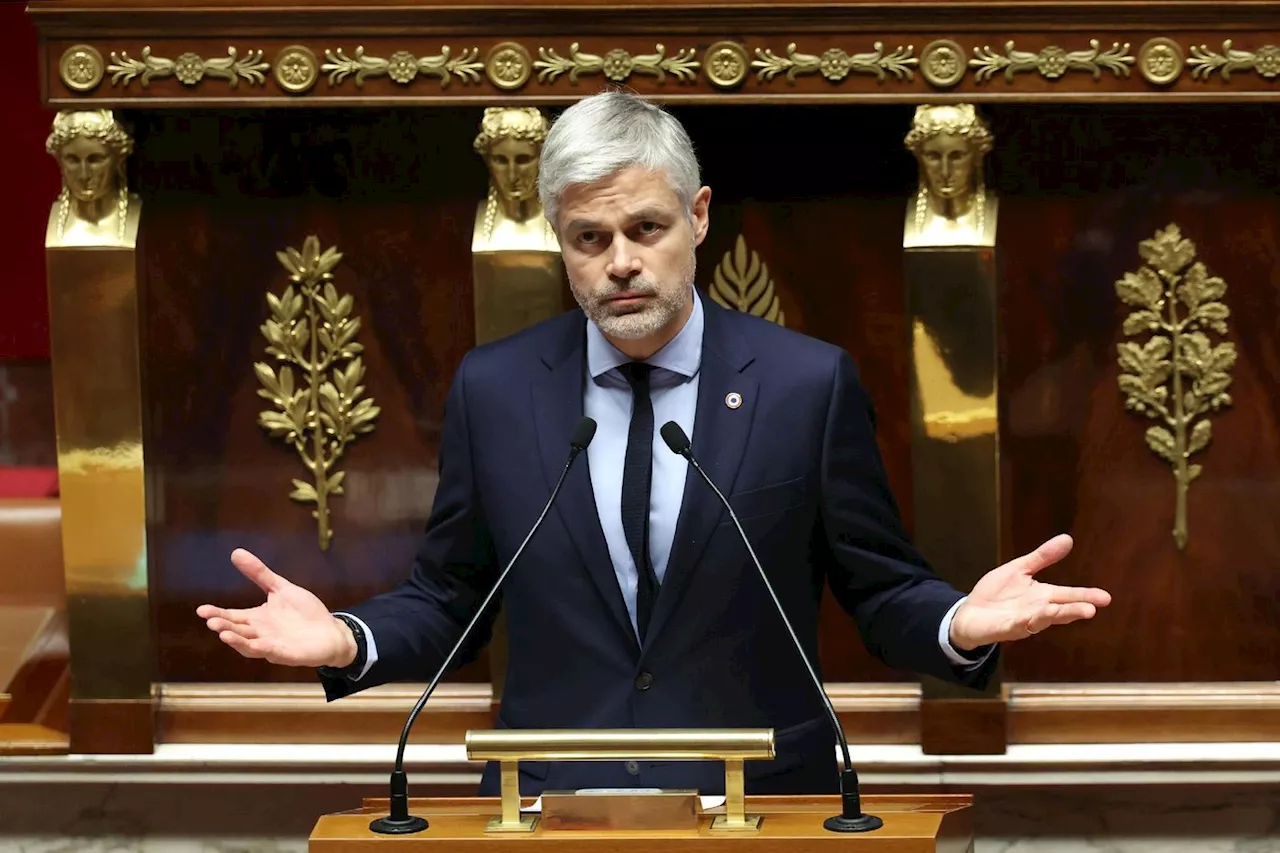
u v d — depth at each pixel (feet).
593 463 27.58
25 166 48.26
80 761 37.32
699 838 21.18
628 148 25.39
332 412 37.96
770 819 22.41
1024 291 37.01
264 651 24.63
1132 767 35.99
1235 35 34.76
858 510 27.66
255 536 38.17
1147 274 36.81
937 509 35.86
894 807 22.91
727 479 27.02
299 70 35.76
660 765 26.84
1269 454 36.94
